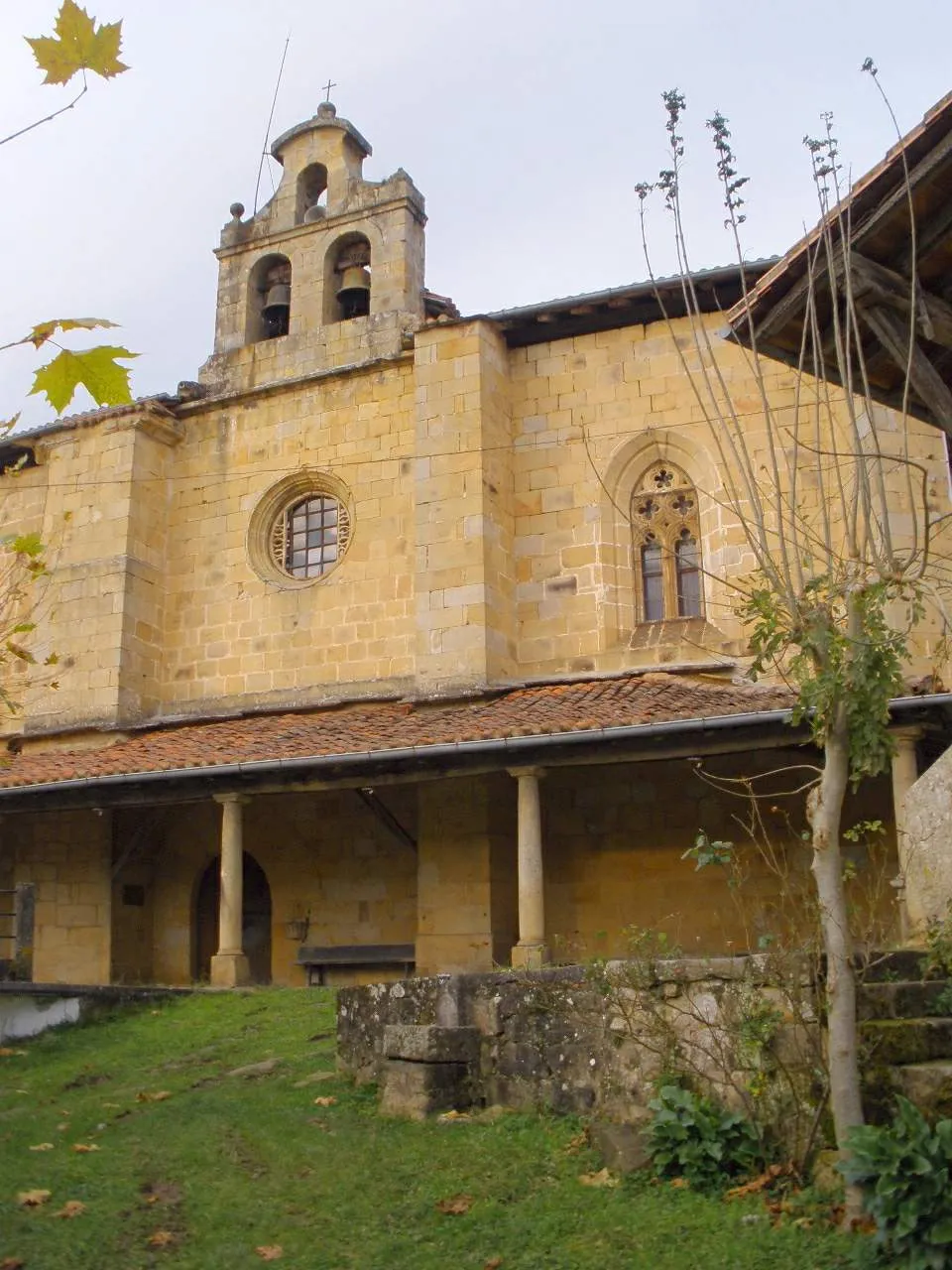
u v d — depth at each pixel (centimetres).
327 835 1828
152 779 1642
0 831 1956
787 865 1540
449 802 1672
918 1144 595
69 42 339
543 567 1812
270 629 1967
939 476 1549
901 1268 564
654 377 1811
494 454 1819
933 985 769
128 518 2017
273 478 2028
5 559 2145
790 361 1179
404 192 2102
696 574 1756
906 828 958
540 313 1836
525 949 1440
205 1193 734
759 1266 584
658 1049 762
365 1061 946
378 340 2031
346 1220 684
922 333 1073
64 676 1995
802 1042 709
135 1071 1099
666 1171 702
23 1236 675
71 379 362
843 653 707
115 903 1869
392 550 1911
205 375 2142
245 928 1884
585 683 1697
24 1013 1318
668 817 1628
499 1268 614
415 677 1830
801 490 1581
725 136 895
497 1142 778
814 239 1001
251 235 2208
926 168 959
